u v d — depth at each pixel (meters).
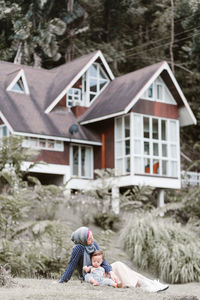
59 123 27.39
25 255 15.16
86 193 22.11
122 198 22.09
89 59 28.95
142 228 18.48
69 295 7.83
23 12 37.47
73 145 27.73
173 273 17.08
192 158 39.44
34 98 28.00
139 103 27.12
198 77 40.69
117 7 42.12
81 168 27.91
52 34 35.34
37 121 26.48
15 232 16.20
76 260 9.41
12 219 16.03
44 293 7.95
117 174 25.50
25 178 26.77
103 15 42.88
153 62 43.66
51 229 15.84
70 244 15.95
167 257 17.50
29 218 19.08
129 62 44.09
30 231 15.89
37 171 25.92
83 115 28.70
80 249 9.43
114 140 27.50
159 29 43.16
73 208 21.59
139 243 18.09
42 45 35.06
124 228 19.48
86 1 41.88
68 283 9.30
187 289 15.06
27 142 25.91
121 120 27.34
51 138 26.17
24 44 35.56
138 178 26.28
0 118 26.14
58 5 39.06
